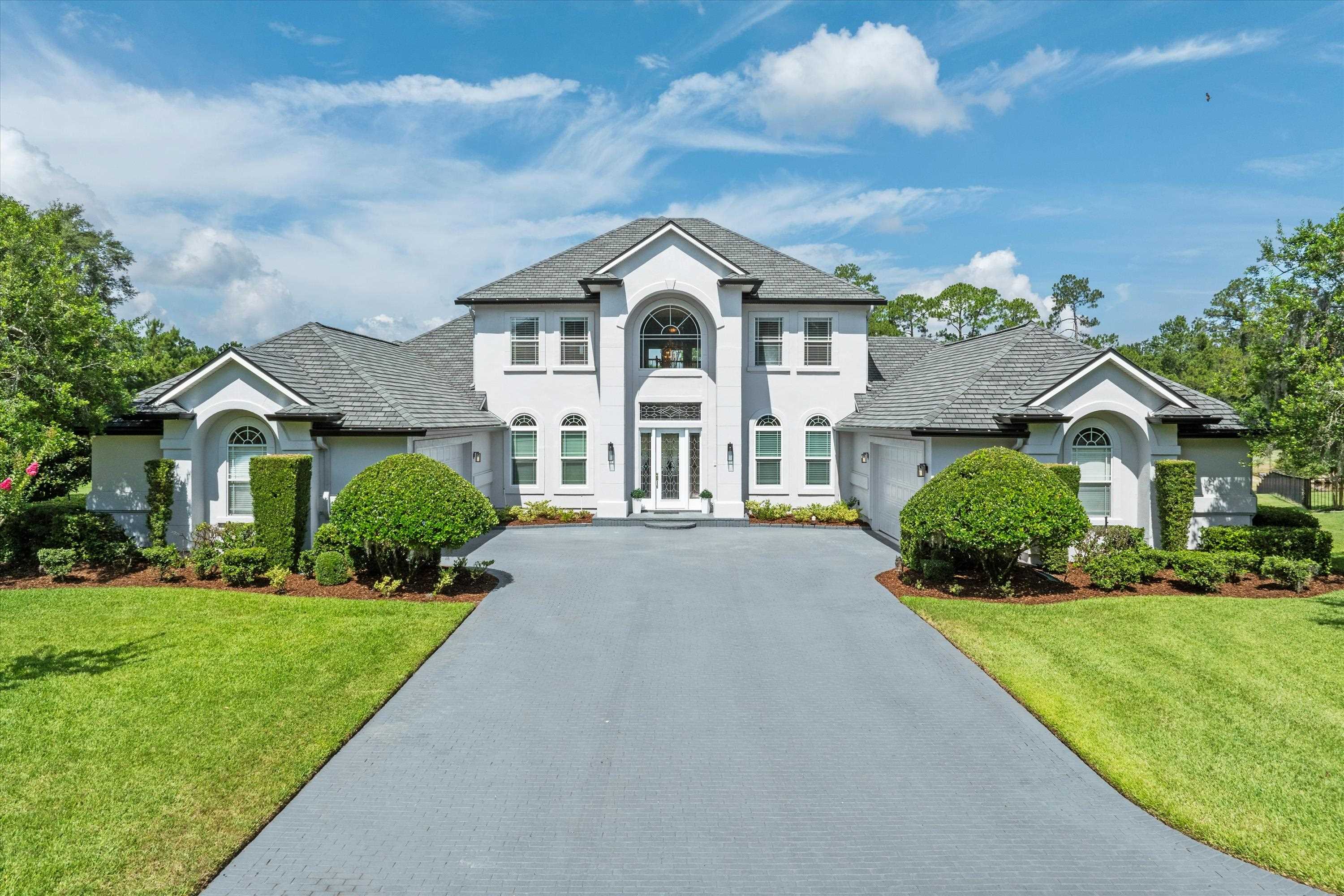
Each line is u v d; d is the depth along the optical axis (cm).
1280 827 659
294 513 1548
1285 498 3288
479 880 584
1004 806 696
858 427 2239
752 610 1326
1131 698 925
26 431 1373
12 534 1562
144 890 561
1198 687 959
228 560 1439
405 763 769
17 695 905
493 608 1332
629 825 660
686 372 2403
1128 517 1764
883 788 727
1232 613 1270
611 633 1195
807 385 2505
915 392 2219
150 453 1750
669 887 577
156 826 640
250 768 739
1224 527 1686
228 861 602
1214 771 754
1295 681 980
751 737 832
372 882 580
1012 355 1980
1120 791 722
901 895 571
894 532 2080
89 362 1532
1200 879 592
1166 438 1723
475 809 684
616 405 2333
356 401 1827
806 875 594
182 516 1702
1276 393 1636
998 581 1440
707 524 2295
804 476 2511
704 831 652
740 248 2750
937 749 805
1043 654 1080
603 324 2325
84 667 1000
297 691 929
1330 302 1533
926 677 1007
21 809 659
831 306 2495
